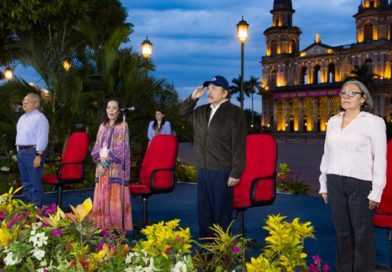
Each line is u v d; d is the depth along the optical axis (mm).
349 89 3775
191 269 2203
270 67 112688
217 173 4469
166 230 2473
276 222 2449
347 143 3764
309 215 7199
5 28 10508
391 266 4492
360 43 98000
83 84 10750
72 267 2311
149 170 5836
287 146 47375
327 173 3936
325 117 98938
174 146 5793
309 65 106562
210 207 4574
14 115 10562
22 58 10953
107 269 2342
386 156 3924
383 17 95438
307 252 5070
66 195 9422
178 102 11648
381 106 90562
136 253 2410
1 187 9016
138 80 11016
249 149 5215
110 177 5113
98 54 11078
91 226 2754
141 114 11203
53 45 11195
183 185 10852
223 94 4508
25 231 2660
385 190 4238
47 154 11102
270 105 109312
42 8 9914
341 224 3869
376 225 4129
